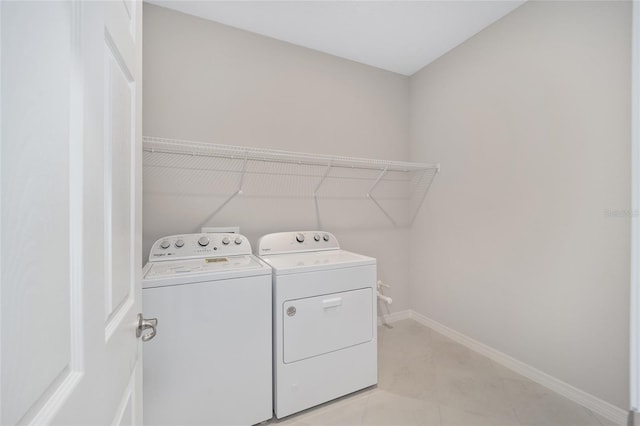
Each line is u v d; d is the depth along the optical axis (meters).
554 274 1.67
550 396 1.64
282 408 1.46
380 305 2.68
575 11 1.56
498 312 2.00
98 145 0.49
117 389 0.61
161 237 1.82
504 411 1.52
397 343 2.30
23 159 0.31
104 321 0.52
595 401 1.49
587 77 1.51
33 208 0.32
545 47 1.70
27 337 0.31
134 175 0.77
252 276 1.43
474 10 1.88
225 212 2.01
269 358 1.46
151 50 1.79
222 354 1.35
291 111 2.24
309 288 1.54
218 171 1.98
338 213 2.46
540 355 1.75
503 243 1.96
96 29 0.48
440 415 1.50
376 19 1.97
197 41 1.92
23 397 0.30
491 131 2.04
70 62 0.40
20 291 0.30
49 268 0.35
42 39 0.34
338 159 2.22
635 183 0.56
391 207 2.74
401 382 1.79
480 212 2.13
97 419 0.48
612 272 1.43
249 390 1.41
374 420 1.47
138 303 0.81
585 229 1.53
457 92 2.31
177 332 1.27
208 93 1.95
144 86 1.77
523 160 1.83
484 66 2.08
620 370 1.40
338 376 1.61
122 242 0.66
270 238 1.97
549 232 1.69
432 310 2.58
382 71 2.67
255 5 1.82
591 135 1.50
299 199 2.28
